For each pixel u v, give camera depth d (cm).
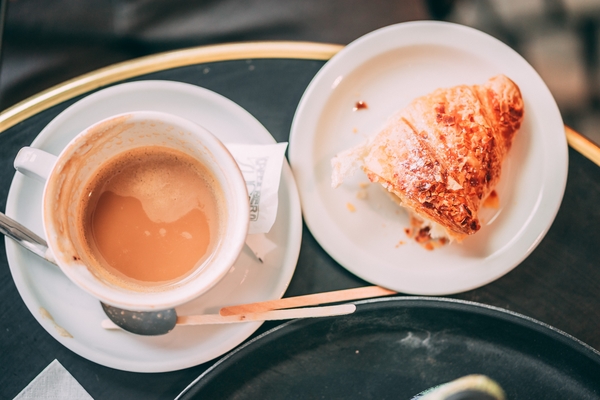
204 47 47
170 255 42
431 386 45
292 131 46
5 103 53
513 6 57
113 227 42
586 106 57
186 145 42
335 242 46
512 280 47
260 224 44
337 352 45
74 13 53
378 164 46
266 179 44
